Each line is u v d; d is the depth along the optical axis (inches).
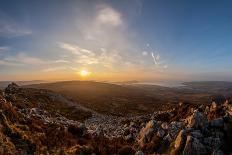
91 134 1716.3
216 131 1143.6
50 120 1804.9
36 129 1304.1
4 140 871.7
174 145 1140.5
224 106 1476.4
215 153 976.3
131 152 1249.4
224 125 1169.4
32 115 1715.1
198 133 1122.0
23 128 1164.5
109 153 1272.1
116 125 2337.6
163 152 1160.2
